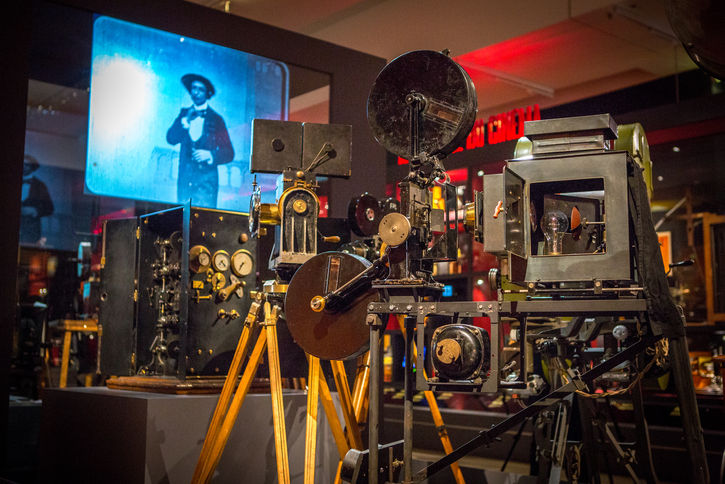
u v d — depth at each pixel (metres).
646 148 2.84
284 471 2.75
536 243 2.33
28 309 3.50
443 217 2.50
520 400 3.11
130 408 2.94
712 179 5.68
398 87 2.66
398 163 7.04
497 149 5.99
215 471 3.02
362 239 3.68
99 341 3.66
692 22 2.28
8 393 3.07
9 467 3.25
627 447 3.06
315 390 2.86
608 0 5.54
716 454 4.50
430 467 2.36
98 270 3.72
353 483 2.44
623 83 7.30
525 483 3.55
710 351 5.56
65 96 4.19
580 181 2.24
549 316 2.32
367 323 2.41
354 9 6.26
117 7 3.57
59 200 3.77
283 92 4.16
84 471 3.19
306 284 2.77
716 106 4.97
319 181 4.09
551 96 7.80
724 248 5.64
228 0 6.12
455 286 6.50
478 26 6.14
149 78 3.86
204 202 4.04
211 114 4.03
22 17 3.21
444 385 2.28
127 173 3.87
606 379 2.96
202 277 3.36
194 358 3.29
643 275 2.07
